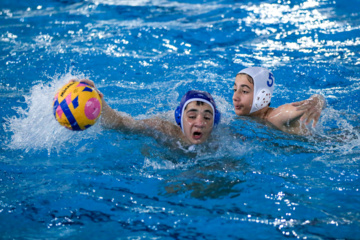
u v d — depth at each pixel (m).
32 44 25.12
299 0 33.12
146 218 10.78
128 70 21.67
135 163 13.63
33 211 11.07
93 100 12.57
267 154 14.07
